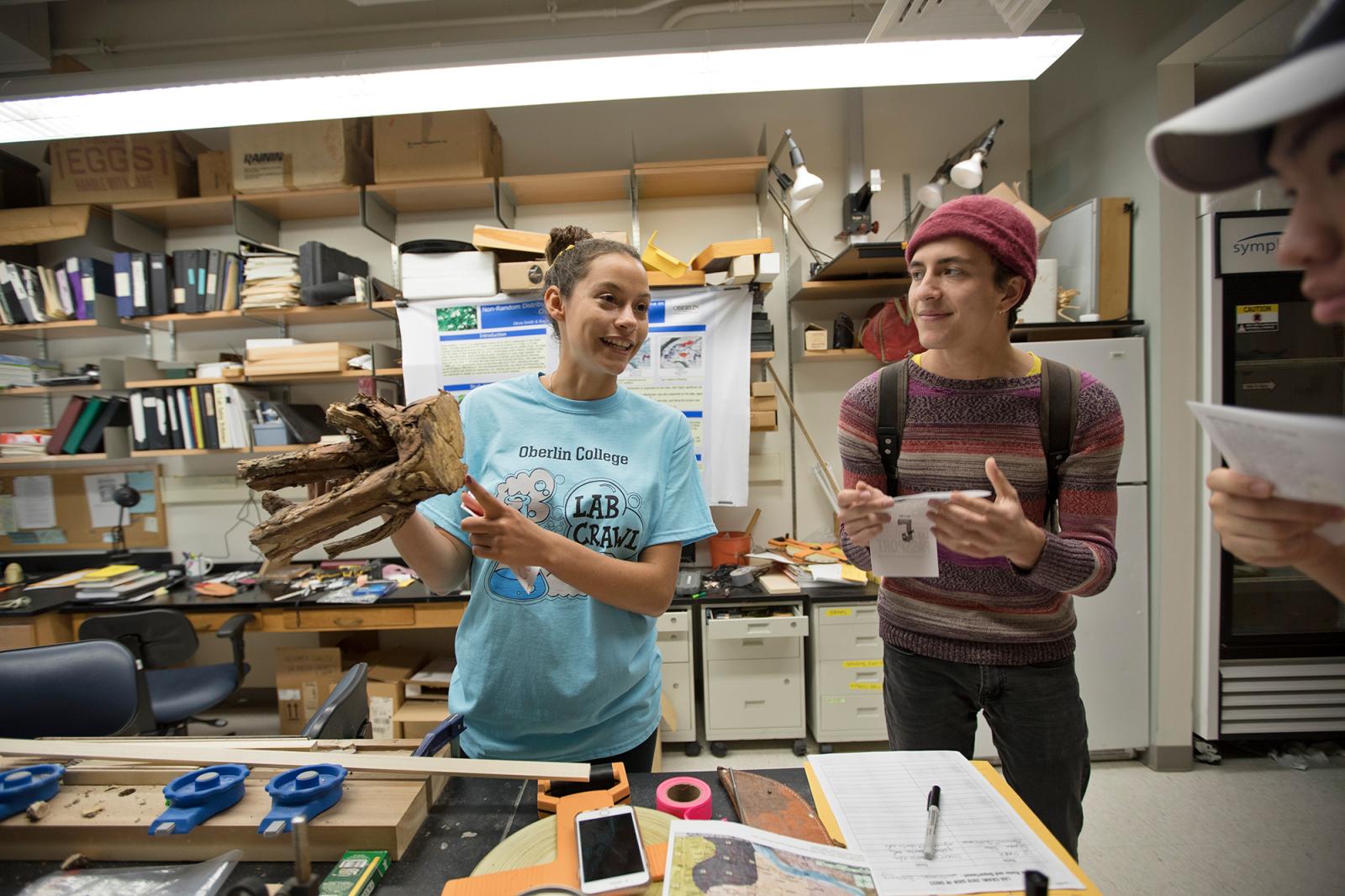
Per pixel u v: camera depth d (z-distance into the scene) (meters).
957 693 1.05
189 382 2.44
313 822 0.66
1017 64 1.76
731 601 2.24
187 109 1.83
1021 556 0.87
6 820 0.70
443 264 2.39
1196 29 1.88
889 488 1.11
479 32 2.63
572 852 0.61
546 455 0.94
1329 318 0.35
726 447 2.45
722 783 0.77
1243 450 0.48
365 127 2.55
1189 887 1.59
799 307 2.73
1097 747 2.14
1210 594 2.09
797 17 2.57
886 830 0.67
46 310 2.50
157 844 0.67
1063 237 2.32
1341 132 0.30
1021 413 0.97
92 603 2.28
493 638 0.91
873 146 2.73
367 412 0.74
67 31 2.66
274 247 2.46
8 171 2.63
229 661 2.82
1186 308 2.05
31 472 2.79
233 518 2.78
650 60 1.70
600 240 0.92
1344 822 1.81
